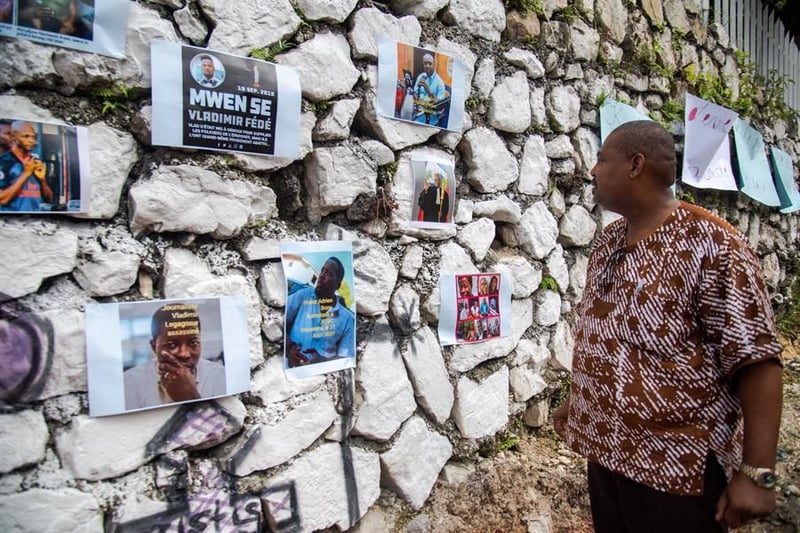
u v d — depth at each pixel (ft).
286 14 5.90
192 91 5.25
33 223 4.61
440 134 7.65
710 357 4.66
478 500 7.84
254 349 5.80
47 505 4.63
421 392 7.43
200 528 5.44
